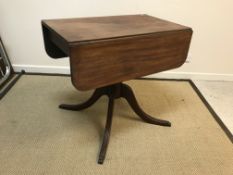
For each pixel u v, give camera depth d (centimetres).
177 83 203
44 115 152
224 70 208
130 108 163
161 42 109
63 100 170
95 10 181
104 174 112
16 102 164
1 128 138
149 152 126
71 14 182
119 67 102
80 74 93
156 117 156
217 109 170
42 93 177
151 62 111
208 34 191
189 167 118
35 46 196
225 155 127
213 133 143
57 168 114
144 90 189
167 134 140
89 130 140
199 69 208
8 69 196
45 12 180
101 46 92
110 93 134
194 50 199
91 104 150
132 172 113
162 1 177
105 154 121
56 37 106
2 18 182
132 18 135
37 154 121
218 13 182
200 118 157
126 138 135
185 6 179
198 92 190
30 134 134
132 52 102
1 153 120
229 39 193
